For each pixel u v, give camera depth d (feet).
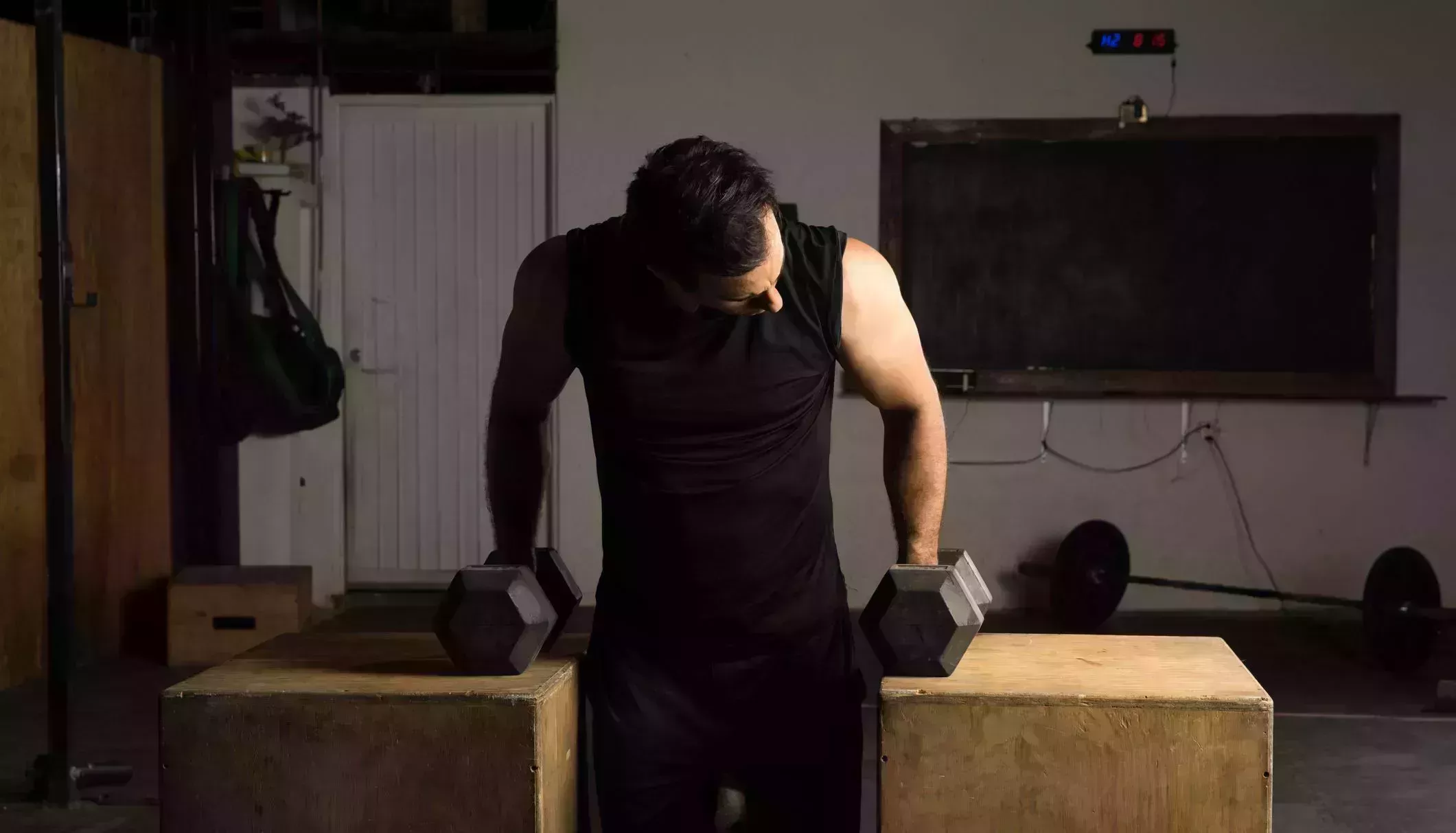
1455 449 17.72
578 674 5.18
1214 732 4.29
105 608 15.30
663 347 4.88
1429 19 17.42
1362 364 17.71
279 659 5.00
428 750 4.41
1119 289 17.78
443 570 18.44
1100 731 4.34
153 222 15.88
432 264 18.19
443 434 18.34
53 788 10.12
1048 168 17.75
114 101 15.17
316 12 17.81
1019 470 18.04
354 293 18.22
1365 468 17.81
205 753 4.47
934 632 4.52
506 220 18.13
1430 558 17.81
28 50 13.98
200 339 16.21
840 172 17.88
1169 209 17.71
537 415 5.43
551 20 18.47
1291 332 17.70
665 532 5.10
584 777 5.41
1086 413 17.98
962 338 17.90
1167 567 17.99
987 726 4.38
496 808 4.40
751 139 17.90
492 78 19.06
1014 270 17.81
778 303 4.55
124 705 13.12
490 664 4.66
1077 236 17.76
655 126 17.92
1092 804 4.36
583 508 18.12
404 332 18.28
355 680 4.62
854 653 5.62
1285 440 17.84
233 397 16.22
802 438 5.13
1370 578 14.55
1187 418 17.90
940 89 17.76
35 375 14.07
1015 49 17.70
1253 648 15.78
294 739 4.43
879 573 17.97
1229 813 4.30
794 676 5.35
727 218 4.17
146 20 16.74
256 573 15.25
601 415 5.07
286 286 16.55
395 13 18.16
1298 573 17.90
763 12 17.80
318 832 4.45
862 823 9.45
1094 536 16.69
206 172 16.07
